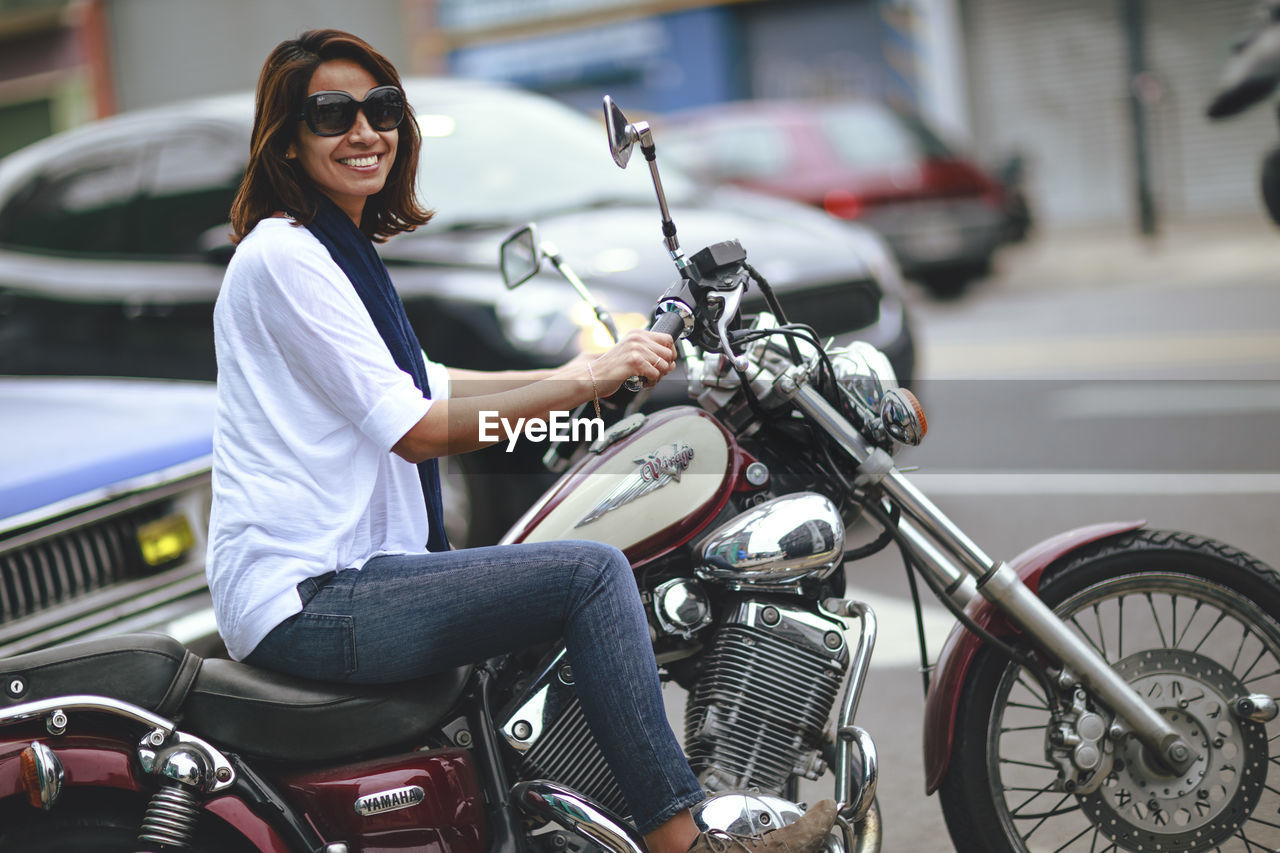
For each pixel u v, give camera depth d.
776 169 22.20
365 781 4.21
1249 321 17.16
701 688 4.55
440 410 4.20
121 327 10.62
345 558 4.27
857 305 9.95
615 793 4.50
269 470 4.21
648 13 35.44
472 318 8.89
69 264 11.05
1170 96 32.69
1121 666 4.81
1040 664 4.73
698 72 35.34
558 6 35.94
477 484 8.48
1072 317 19.62
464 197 10.13
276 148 4.33
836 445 4.85
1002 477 10.96
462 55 36.81
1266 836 5.11
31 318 10.98
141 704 4.16
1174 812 4.79
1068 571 4.86
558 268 5.17
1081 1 33.31
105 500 5.93
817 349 4.73
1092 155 33.97
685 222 10.07
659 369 4.37
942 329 20.09
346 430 4.30
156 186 10.95
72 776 4.05
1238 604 4.85
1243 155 32.03
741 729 4.45
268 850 4.09
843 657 4.54
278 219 4.35
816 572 4.51
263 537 4.19
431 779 4.25
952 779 4.77
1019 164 30.69
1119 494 10.17
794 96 35.56
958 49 34.59
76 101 36.19
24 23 36.19
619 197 10.53
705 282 4.52
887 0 34.47
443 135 10.62
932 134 23.17
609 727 4.18
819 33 35.09
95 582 5.90
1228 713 4.80
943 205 21.97
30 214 11.44
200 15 34.25
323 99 4.25
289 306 4.18
